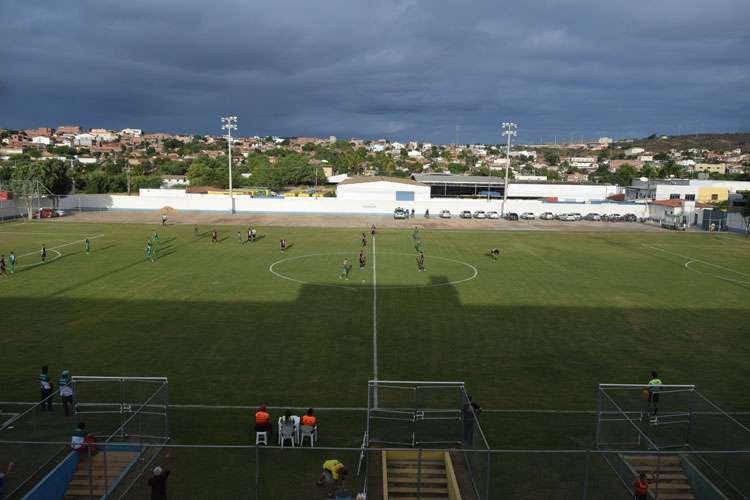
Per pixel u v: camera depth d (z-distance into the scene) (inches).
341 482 656.4
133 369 1024.2
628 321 1400.1
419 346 1182.9
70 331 1243.2
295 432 763.4
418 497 608.4
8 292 1612.9
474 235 3265.3
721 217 3809.1
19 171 4013.3
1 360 1059.9
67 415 794.8
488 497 637.3
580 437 797.2
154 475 600.4
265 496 636.7
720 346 1213.1
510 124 4424.2
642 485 616.1
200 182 6835.6
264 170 7760.8
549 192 5851.4
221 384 964.6
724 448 760.3
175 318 1359.5
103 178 5905.5
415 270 2074.3
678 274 2070.6
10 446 668.7
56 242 2664.9
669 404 789.2
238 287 1720.0
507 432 809.5
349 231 3363.7
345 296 1624.0
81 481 666.2
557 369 1064.8
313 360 1088.2
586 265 2246.6
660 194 5054.1
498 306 1534.2
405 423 783.7
